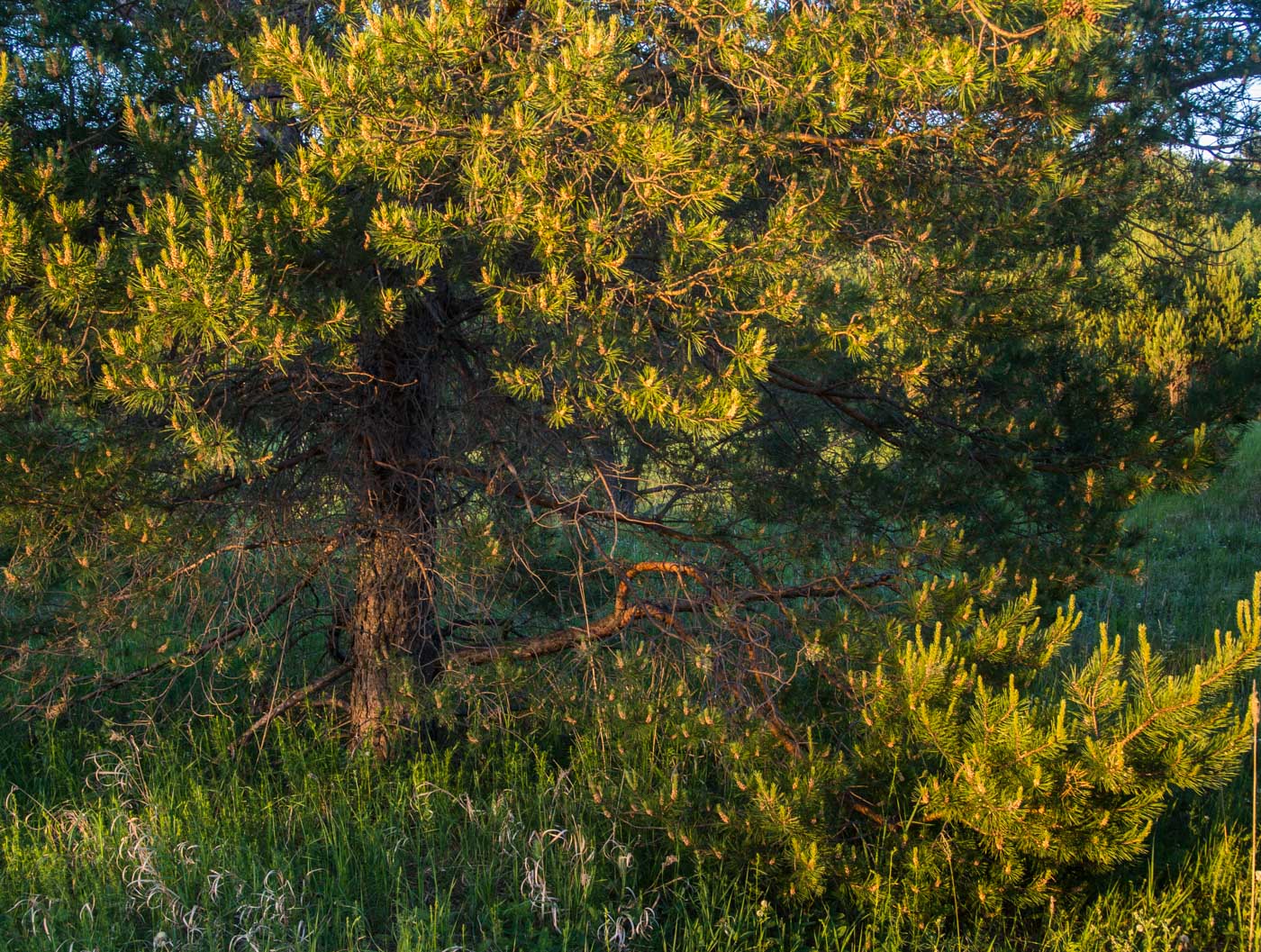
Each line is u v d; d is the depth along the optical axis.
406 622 4.84
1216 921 3.68
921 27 3.47
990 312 4.14
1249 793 4.54
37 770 4.88
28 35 3.72
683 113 3.49
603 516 4.43
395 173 3.07
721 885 3.76
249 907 3.40
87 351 3.22
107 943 3.34
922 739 3.31
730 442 5.01
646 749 4.54
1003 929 3.57
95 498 3.64
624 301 3.43
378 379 4.04
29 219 3.03
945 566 4.06
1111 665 3.17
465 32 2.94
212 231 2.80
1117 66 5.39
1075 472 4.71
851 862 3.57
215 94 3.17
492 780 4.78
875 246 3.92
